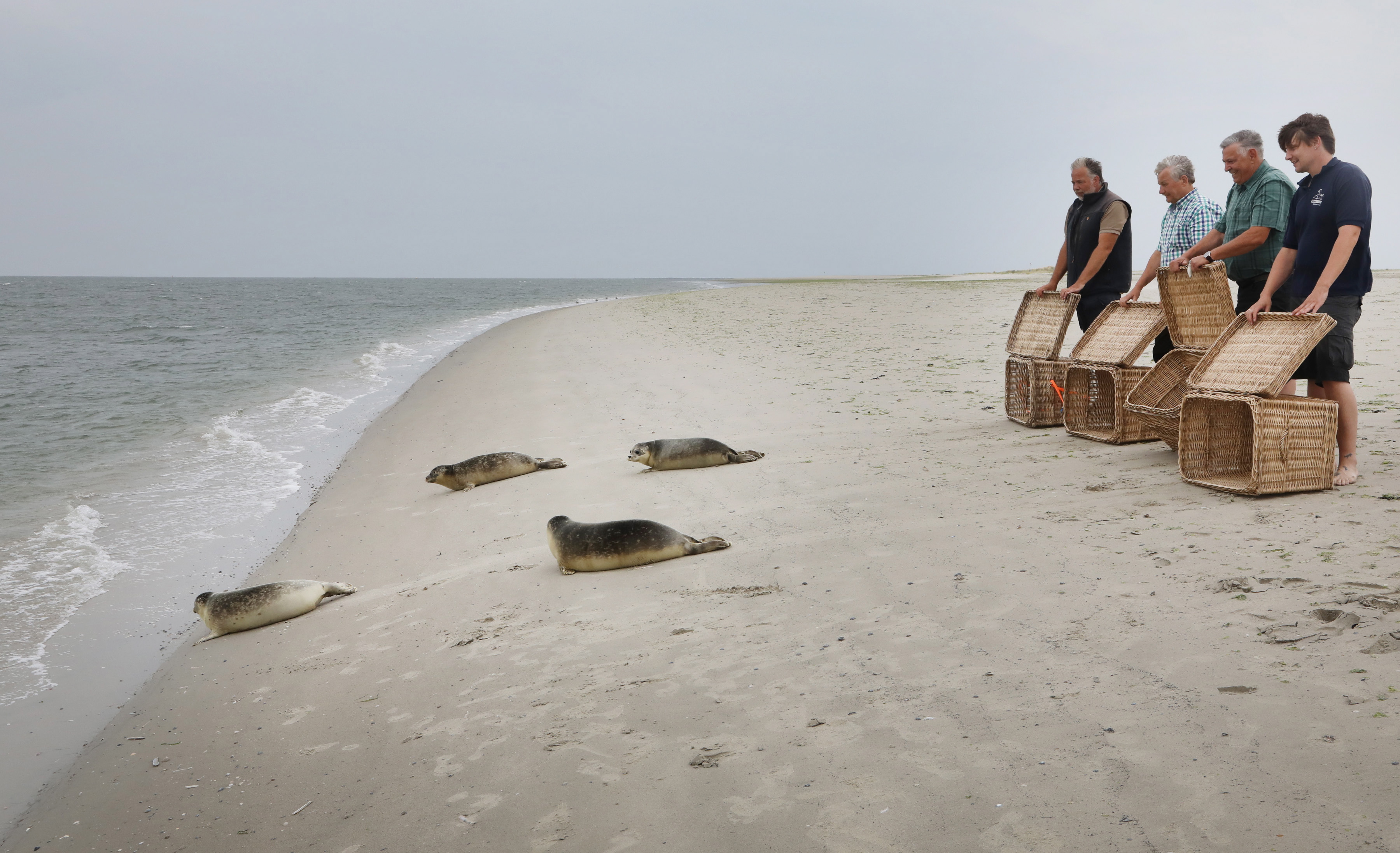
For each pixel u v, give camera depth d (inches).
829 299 1240.8
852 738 122.2
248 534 316.5
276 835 127.3
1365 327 501.7
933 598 168.4
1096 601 154.7
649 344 778.2
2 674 211.0
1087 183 314.0
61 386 717.3
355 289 4931.1
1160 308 278.8
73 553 298.0
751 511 252.8
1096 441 289.6
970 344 606.2
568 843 109.7
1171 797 97.0
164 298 3058.6
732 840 104.1
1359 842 84.4
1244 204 235.5
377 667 185.9
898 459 294.2
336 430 512.7
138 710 188.1
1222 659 126.1
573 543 222.4
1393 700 107.9
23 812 150.9
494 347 920.9
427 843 116.0
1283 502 198.2
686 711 138.9
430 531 291.7
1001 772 107.7
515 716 148.1
